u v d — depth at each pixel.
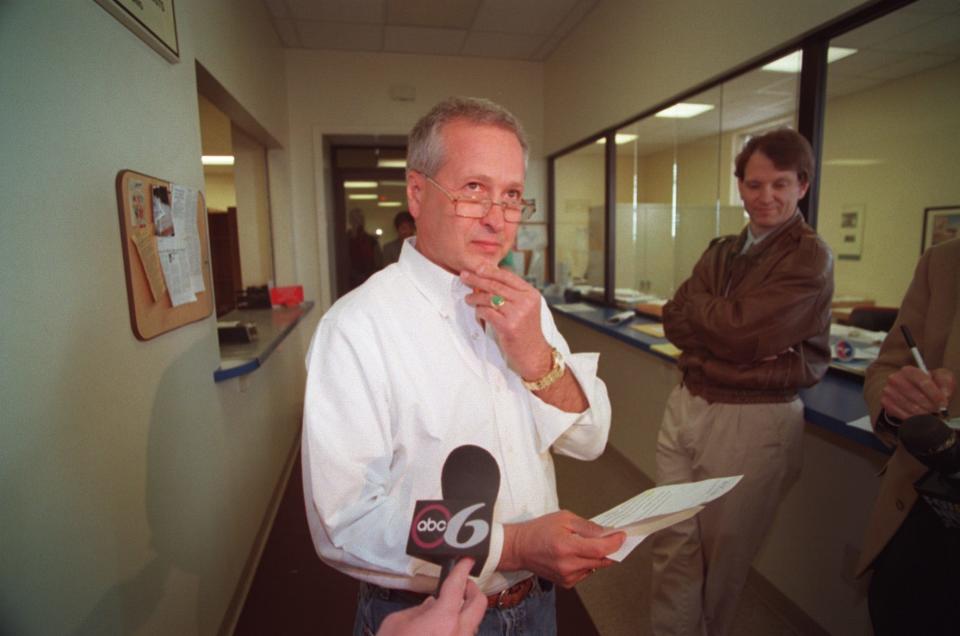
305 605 1.91
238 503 1.94
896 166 2.32
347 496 0.66
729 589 1.42
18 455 0.77
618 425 3.00
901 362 1.07
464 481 0.59
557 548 0.62
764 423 1.35
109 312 1.06
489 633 0.79
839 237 2.49
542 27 3.59
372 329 0.71
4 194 0.77
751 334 1.27
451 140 0.72
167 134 1.45
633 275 3.37
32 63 0.85
